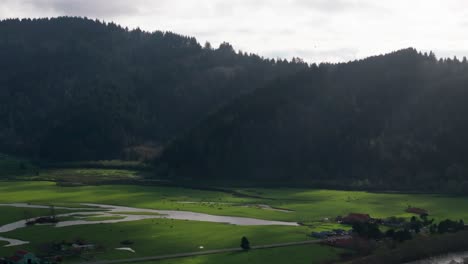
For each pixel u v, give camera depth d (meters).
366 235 183.50
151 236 187.75
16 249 169.25
